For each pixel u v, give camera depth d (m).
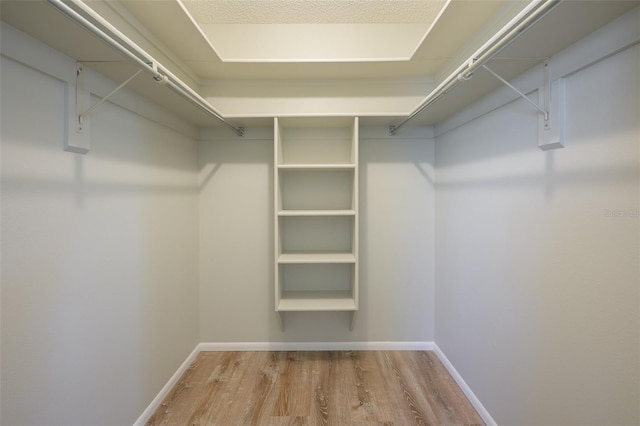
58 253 1.03
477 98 1.57
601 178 0.90
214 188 2.25
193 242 2.16
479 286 1.61
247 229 2.27
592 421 0.93
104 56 1.05
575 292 0.98
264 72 2.07
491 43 1.00
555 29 0.89
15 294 0.89
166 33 1.55
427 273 2.28
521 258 1.25
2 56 0.85
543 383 1.13
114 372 1.31
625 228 0.83
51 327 1.00
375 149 2.25
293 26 2.12
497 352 1.43
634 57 0.80
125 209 1.39
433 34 1.55
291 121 2.04
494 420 1.46
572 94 1.00
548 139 1.08
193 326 2.16
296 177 2.27
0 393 0.85
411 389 1.82
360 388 1.83
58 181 1.03
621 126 0.84
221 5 1.90
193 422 1.56
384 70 2.05
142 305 1.53
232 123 2.09
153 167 1.62
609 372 0.87
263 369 2.04
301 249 2.28
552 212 1.08
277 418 1.59
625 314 0.83
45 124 0.98
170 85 1.24
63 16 0.80
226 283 2.27
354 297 2.02
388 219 2.27
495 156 1.45
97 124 1.20
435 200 2.25
